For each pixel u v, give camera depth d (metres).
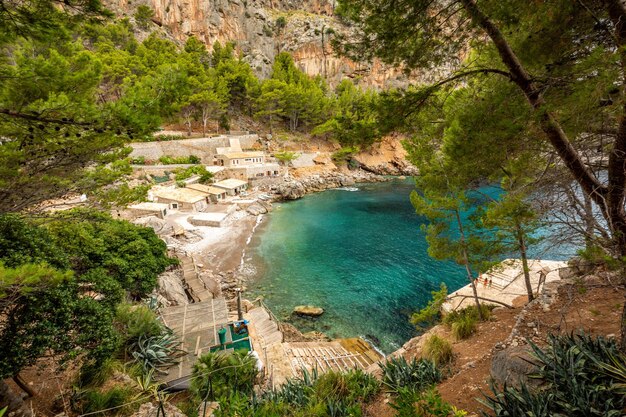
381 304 25.39
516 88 6.41
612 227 5.94
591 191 6.23
